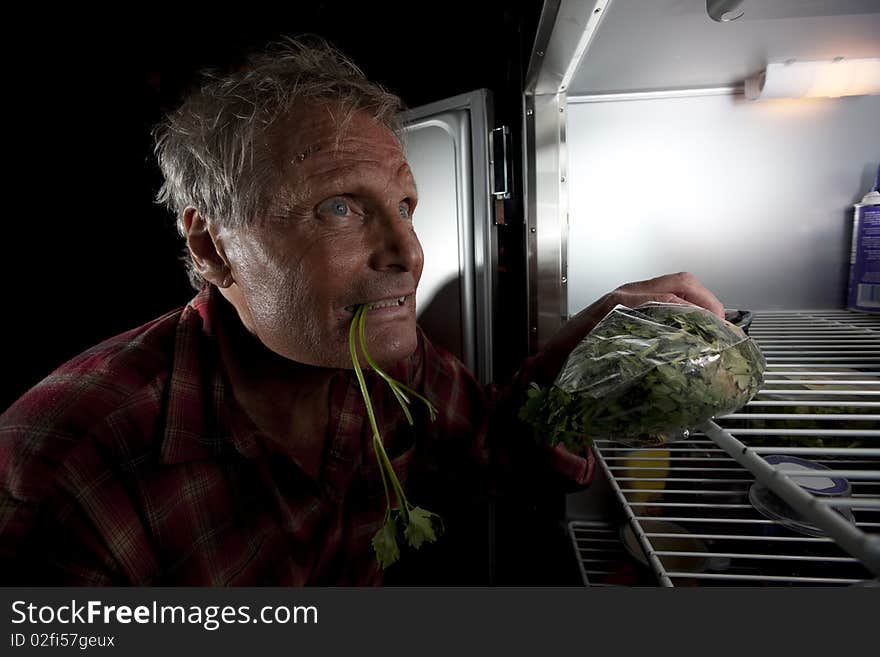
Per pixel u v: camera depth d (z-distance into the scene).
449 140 1.16
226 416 0.66
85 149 1.68
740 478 0.75
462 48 1.49
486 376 1.18
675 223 1.06
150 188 1.78
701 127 1.02
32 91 1.58
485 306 1.16
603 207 1.08
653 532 0.75
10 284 1.63
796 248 1.04
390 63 1.58
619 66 0.89
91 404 0.61
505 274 1.32
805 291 1.05
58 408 0.61
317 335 0.55
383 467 0.61
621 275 1.09
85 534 0.58
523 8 1.09
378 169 0.53
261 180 0.53
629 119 1.04
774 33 0.74
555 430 0.60
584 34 0.72
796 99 0.98
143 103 1.72
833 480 0.61
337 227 0.53
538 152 1.04
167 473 0.63
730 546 0.73
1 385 1.65
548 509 1.08
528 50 1.05
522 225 1.29
